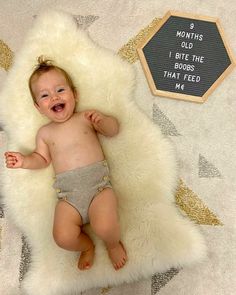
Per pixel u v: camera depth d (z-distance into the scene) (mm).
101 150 1281
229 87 1384
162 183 1305
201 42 1407
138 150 1320
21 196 1325
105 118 1236
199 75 1394
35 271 1274
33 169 1312
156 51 1415
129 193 1302
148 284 1279
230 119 1365
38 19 1418
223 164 1341
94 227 1176
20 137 1356
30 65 1377
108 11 1464
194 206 1324
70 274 1261
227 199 1317
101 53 1387
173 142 1367
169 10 1433
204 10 1426
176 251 1240
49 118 1286
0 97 1384
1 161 1378
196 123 1375
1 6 1486
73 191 1208
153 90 1390
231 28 1412
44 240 1294
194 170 1346
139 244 1257
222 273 1269
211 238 1294
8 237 1342
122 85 1366
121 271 1254
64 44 1385
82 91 1356
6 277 1313
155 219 1268
